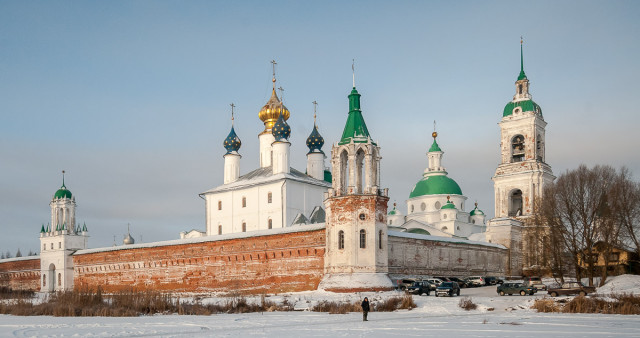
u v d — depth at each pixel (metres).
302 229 75.62
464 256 89.38
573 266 90.69
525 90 110.75
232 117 107.12
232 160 104.88
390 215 127.69
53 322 46.41
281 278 77.00
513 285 67.31
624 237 81.88
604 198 79.62
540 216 89.44
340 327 40.97
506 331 37.34
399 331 38.12
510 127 109.75
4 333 39.31
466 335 35.53
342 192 71.38
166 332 39.59
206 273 85.31
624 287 71.25
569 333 35.84
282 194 92.19
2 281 118.44
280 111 99.56
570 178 81.81
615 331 36.66
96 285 100.50
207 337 36.25
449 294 64.25
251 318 48.94
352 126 72.56
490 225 102.31
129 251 95.75
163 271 90.56
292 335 36.59
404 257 78.25
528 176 105.38
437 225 120.00
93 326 43.44
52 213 112.19
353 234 68.62
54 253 109.25
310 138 102.50
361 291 66.62
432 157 131.75
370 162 71.00
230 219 98.56
